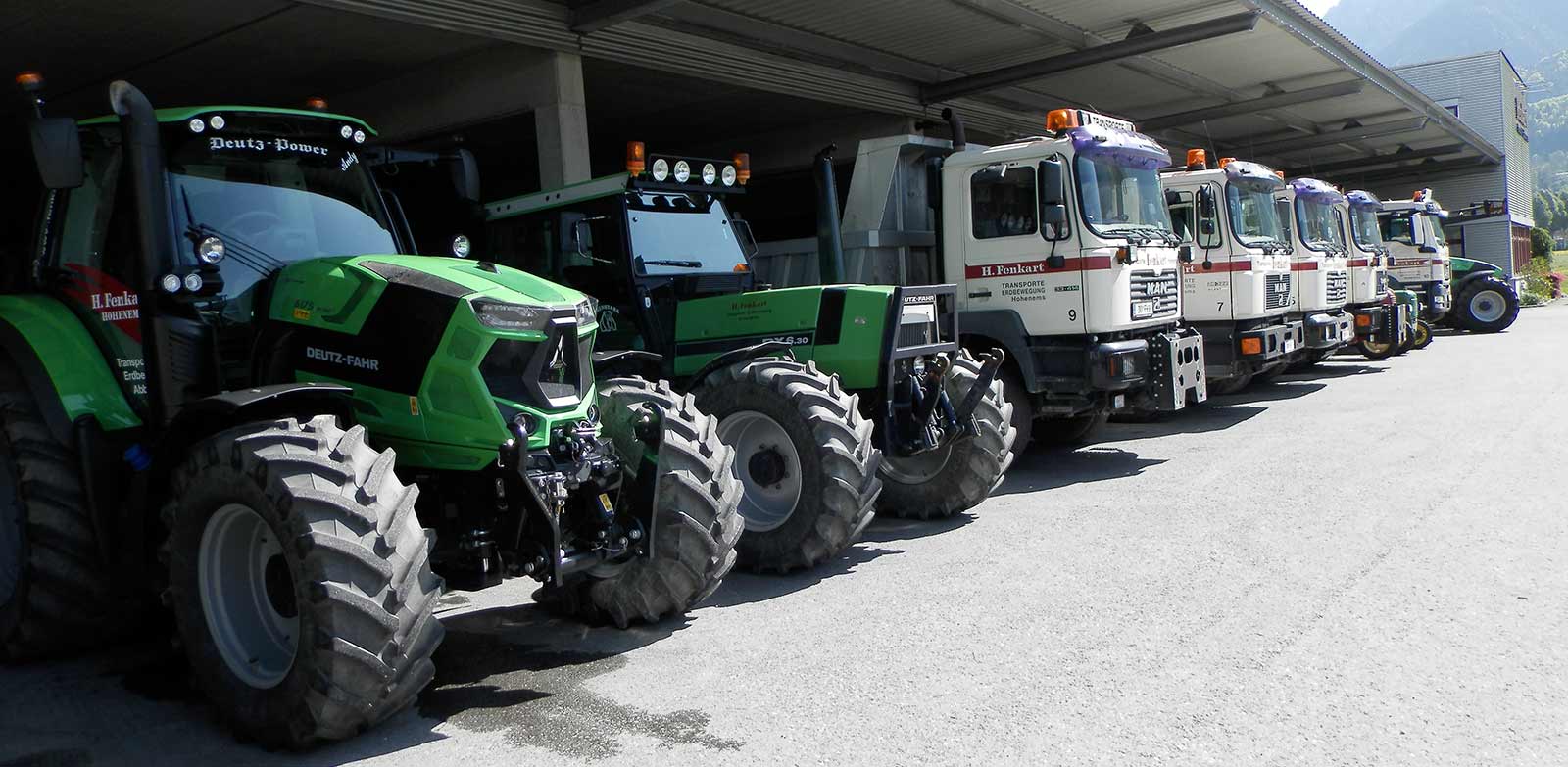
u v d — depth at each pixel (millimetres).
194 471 3598
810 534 5457
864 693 3801
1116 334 8258
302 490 3307
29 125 3752
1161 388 8445
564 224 6602
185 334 3982
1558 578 4680
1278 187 11492
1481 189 32500
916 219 8523
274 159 4434
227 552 3672
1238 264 10688
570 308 4117
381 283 4012
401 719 3754
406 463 3990
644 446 4473
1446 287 18344
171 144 4172
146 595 4324
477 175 5098
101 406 4176
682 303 6539
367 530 3348
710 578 4668
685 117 15492
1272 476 7348
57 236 4484
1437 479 6863
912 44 12602
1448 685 3596
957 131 8820
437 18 8805
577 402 4125
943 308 6902
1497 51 34688
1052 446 9570
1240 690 3648
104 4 8805
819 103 14523
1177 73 15812
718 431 5816
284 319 4164
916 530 6516
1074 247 7938
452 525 4047
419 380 3889
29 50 10023
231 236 4234
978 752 3262
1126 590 4875
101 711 3891
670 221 6691
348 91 12078
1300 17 12953
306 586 3252
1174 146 22031
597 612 4797
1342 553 5262
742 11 10945
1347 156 27500
